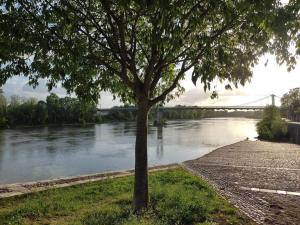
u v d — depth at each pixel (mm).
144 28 9164
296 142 49500
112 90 10758
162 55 9094
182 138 60562
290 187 15680
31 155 36969
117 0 7152
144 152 9555
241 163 26438
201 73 7969
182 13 6926
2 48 7621
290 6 6254
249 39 8516
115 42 8828
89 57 8727
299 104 90188
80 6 8516
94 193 12297
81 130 76875
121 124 105500
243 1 6434
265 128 59125
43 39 7641
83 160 34062
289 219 9898
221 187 15070
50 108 94812
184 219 8836
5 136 59781
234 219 9234
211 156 32594
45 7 7641
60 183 14555
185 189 12594
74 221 8656
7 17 7297
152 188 12312
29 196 11781
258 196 13406
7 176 26141
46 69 8648
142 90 9312
